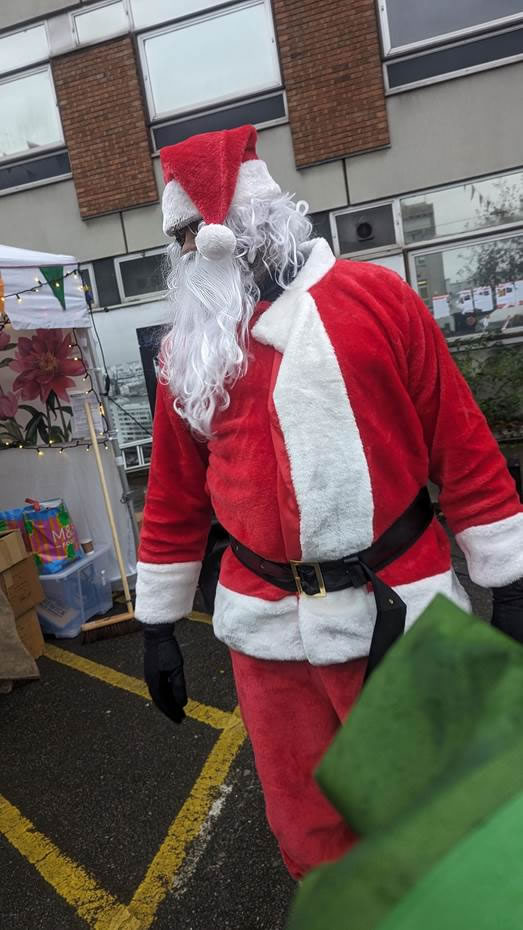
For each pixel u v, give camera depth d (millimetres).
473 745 207
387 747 227
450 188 6828
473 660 233
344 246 7211
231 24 6973
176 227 1257
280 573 1174
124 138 7430
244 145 1209
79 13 7250
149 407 7758
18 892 1932
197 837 2031
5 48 7562
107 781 2383
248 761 2359
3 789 2432
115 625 3654
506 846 170
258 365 1124
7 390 4145
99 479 4148
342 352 1052
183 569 1457
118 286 7820
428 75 6637
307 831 1250
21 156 7793
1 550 3303
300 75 6852
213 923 1721
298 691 1226
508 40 6410
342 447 1048
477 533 1146
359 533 1076
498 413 6621
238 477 1149
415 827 180
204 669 3074
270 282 1198
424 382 1132
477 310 7094
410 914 157
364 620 1115
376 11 6574
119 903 1832
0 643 3082
